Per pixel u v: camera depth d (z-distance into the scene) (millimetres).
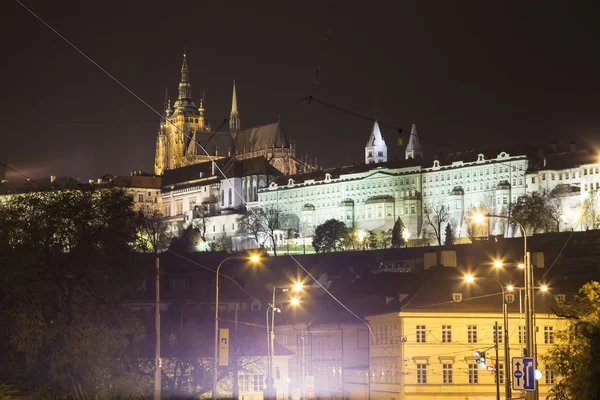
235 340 151250
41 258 118062
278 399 170125
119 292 119750
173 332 146750
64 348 114438
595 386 89312
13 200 123438
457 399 165375
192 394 145375
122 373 119312
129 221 124250
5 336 118375
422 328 167125
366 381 184750
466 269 178625
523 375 80688
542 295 167125
